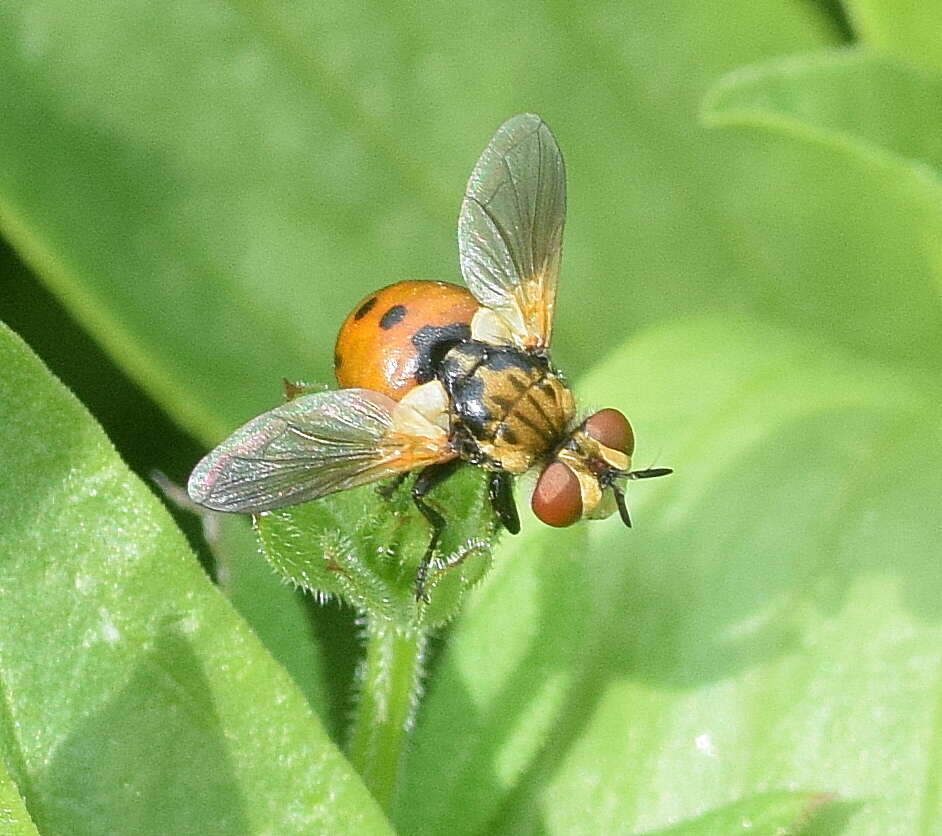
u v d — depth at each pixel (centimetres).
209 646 7
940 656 7
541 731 7
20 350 7
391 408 7
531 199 8
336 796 7
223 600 7
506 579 7
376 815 7
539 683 7
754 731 7
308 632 8
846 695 7
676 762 7
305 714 7
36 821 7
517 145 8
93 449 7
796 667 7
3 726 7
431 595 7
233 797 7
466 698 7
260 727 7
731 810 7
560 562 7
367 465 7
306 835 7
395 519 7
